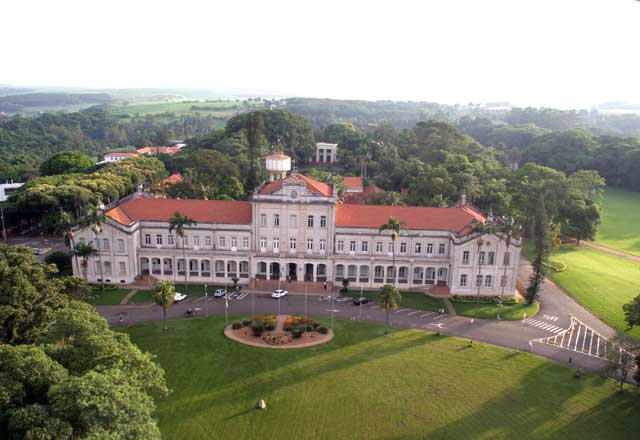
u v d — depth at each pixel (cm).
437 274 11794
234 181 16600
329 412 6794
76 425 4697
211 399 7038
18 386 4831
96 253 11269
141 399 5141
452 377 7750
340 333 9225
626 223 19325
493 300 11062
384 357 8338
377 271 11862
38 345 5994
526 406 7038
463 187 16400
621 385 7425
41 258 13712
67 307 7081
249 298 10938
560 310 10725
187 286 11612
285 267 11762
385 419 6669
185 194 15062
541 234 10775
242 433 6316
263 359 8200
